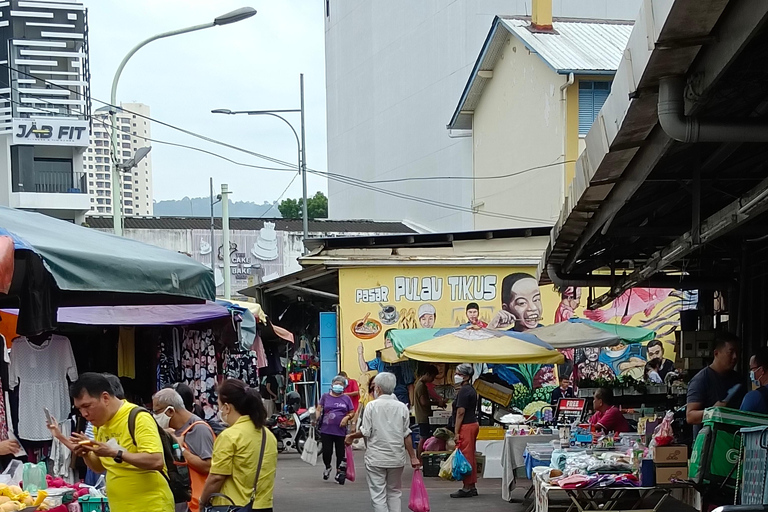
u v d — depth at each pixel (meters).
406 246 24.31
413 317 23.77
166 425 8.02
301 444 20.67
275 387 25.38
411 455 10.43
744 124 4.78
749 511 4.39
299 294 28.59
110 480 6.11
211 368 13.70
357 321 23.69
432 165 41.50
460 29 39.06
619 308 23.67
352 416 15.79
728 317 13.85
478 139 33.91
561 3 37.19
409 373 22.92
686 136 4.81
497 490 14.39
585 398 16.22
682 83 4.79
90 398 6.07
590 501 8.84
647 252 12.46
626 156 6.23
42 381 9.45
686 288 13.21
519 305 23.83
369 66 48.06
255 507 7.03
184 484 6.64
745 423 7.28
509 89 31.16
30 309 6.52
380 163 46.88
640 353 23.45
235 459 6.96
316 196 75.94
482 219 33.19
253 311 16.27
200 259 37.56
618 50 28.52
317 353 29.72
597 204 8.09
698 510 8.02
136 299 8.80
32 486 6.71
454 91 39.50
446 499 13.45
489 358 13.70
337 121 52.19
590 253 12.16
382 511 10.22
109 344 12.51
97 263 7.11
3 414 8.70
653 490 8.48
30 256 6.56
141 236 37.38
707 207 9.55
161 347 13.32
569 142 27.48
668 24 4.12
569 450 10.43
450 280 23.89
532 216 29.34
